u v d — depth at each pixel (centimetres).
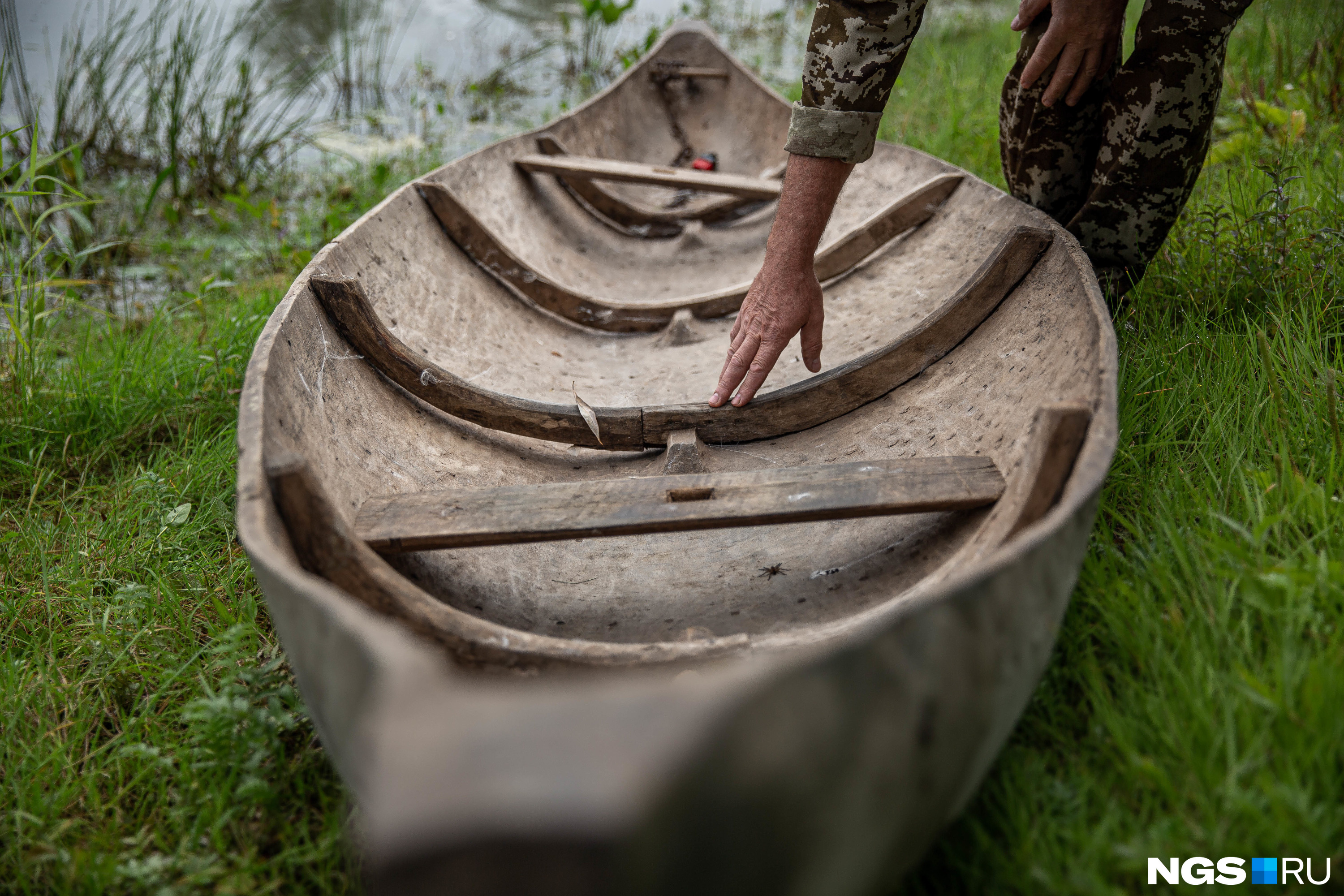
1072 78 180
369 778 69
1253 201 235
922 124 393
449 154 441
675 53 399
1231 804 93
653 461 177
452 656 107
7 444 208
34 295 243
